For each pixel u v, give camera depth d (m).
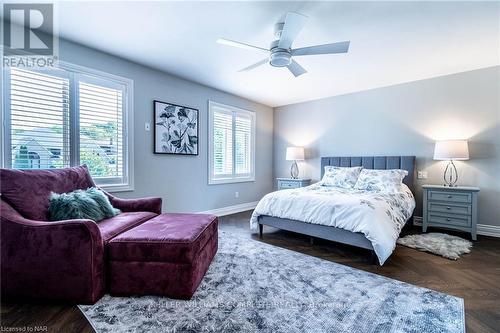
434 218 3.36
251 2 1.98
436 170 3.68
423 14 2.13
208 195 4.31
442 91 3.62
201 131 4.15
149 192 3.40
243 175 5.06
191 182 4.00
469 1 1.95
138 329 1.40
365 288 1.88
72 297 1.64
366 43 2.65
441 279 2.03
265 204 3.22
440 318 1.51
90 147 2.84
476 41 2.59
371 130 4.29
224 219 4.20
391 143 4.08
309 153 5.12
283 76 3.71
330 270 2.20
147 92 3.36
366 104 4.34
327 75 3.63
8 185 1.83
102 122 2.93
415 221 3.80
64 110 2.62
